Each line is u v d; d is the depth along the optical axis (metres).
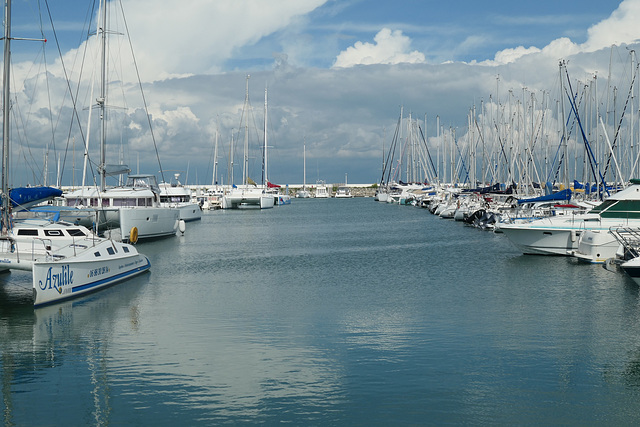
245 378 14.38
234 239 50.06
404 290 25.42
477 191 73.94
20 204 27.58
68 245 24.62
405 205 124.69
